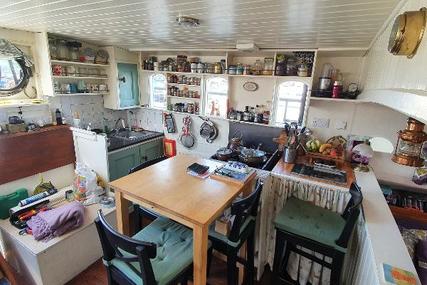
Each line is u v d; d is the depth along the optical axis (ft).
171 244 5.02
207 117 11.48
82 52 10.08
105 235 4.31
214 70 10.32
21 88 8.70
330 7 4.25
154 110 12.92
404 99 2.71
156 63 11.71
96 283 7.27
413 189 7.85
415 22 2.82
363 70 8.39
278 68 9.00
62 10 5.30
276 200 7.47
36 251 6.52
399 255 4.20
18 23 6.97
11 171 8.32
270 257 7.92
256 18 5.14
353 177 7.29
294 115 9.96
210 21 5.51
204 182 5.70
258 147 10.18
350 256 6.32
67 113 10.39
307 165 7.95
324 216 6.38
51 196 9.02
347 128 8.93
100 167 9.48
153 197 4.95
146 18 5.57
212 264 7.91
